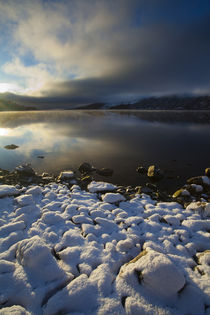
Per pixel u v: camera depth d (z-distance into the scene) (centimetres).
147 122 4972
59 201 577
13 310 204
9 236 359
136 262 279
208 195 746
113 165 1247
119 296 238
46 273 258
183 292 238
